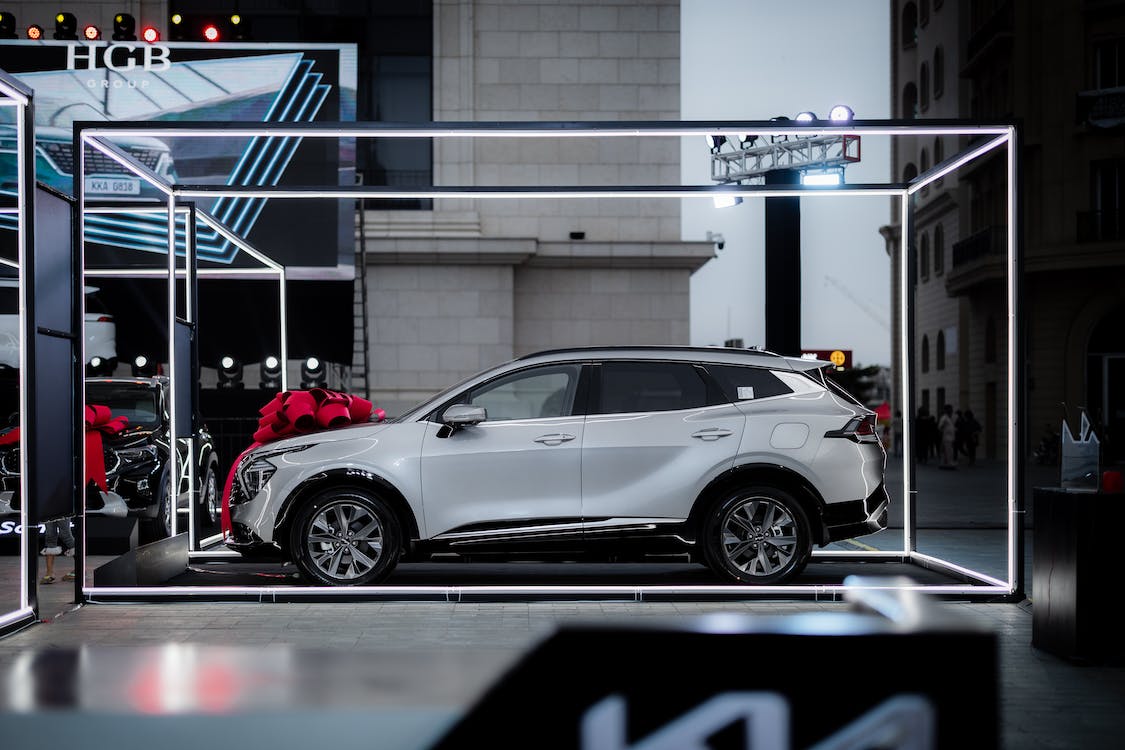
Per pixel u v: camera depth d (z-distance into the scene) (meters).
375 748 1.83
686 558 10.31
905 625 2.12
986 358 38.38
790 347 11.84
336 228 24.16
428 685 1.91
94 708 1.81
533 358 8.69
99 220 23.55
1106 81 34.25
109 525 12.05
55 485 8.01
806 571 9.64
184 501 13.96
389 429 8.55
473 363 28.61
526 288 29.42
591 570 10.07
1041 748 4.63
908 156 48.09
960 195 40.38
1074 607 6.22
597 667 2.10
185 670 1.99
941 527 14.48
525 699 2.01
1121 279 33.69
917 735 2.10
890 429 41.31
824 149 13.66
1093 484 6.47
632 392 8.61
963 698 2.10
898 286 51.50
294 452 8.52
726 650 2.11
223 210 23.97
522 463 8.40
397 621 7.63
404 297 28.64
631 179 29.59
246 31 25.64
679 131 8.32
